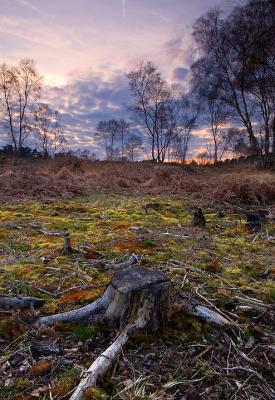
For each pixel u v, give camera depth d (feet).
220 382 8.46
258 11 88.43
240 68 95.09
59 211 29.43
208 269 15.76
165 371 8.73
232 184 38.06
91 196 38.63
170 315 10.48
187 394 7.96
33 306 11.65
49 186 39.58
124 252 17.80
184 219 27.37
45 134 165.58
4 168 67.97
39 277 14.26
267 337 10.41
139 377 8.42
